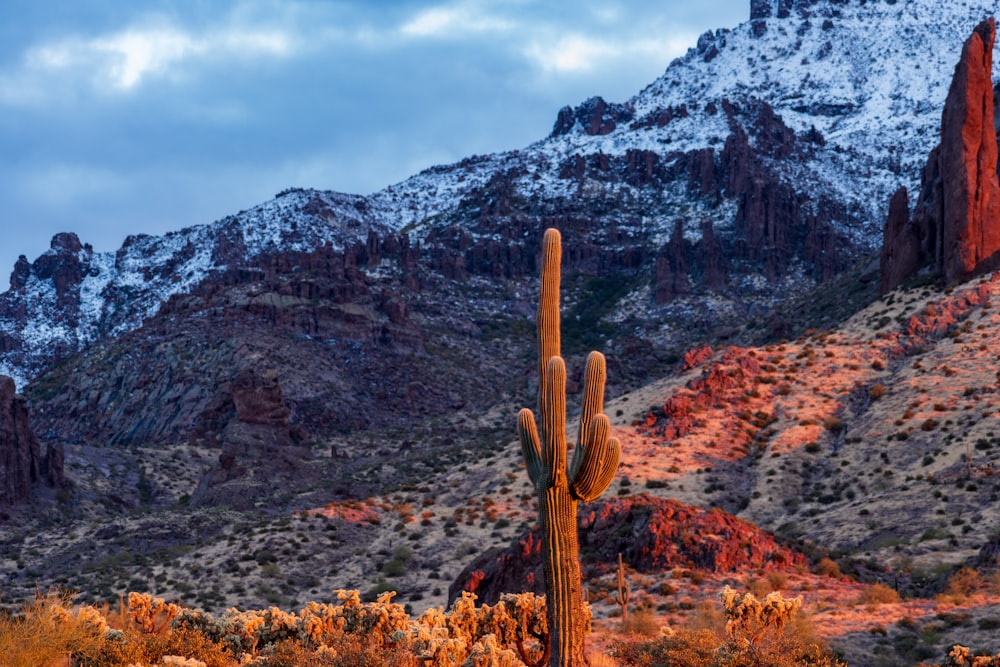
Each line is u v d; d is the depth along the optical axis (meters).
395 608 41.38
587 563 65.25
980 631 48.03
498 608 40.62
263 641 41.53
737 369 110.56
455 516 98.38
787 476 91.50
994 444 83.88
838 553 67.25
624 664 42.16
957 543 69.81
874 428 94.94
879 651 46.72
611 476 24.17
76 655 35.59
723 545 62.59
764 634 40.72
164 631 41.53
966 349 102.19
